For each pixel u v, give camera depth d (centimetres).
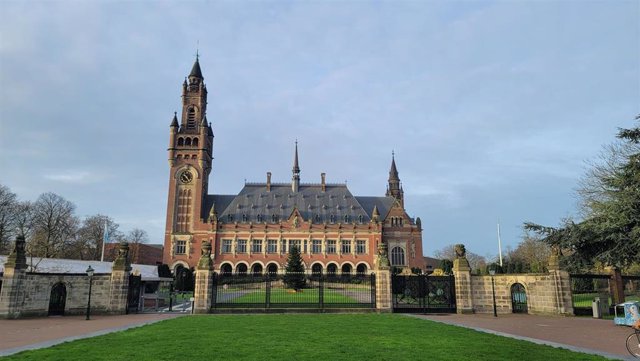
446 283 3631
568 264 3403
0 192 8588
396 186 12481
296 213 10612
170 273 9356
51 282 3441
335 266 10412
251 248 10344
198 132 10938
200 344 1767
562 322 2881
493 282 3391
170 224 10419
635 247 3061
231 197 11375
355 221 10881
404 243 10762
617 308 2370
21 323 2847
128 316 3331
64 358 1484
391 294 3450
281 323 2559
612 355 1644
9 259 3250
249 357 1492
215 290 3425
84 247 10769
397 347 1712
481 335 2092
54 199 9644
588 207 4372
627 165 3203
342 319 2805
